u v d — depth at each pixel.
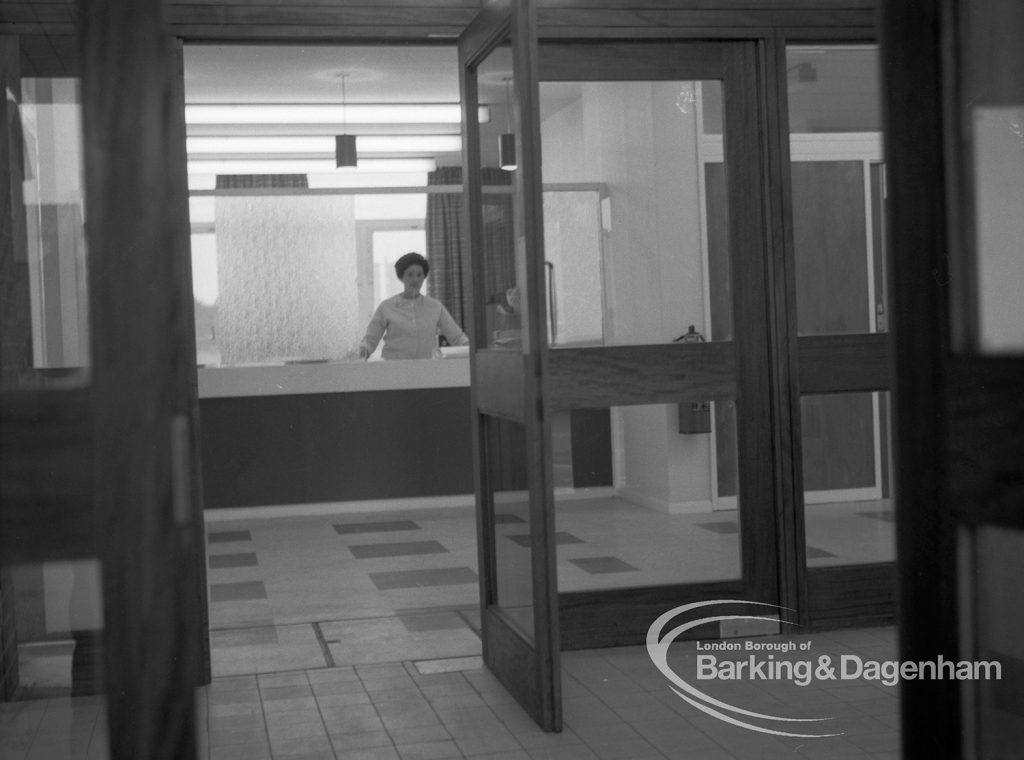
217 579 5.95
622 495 4.36
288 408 8.22
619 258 4.35
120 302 0.94
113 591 0.95
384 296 10.86
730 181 4.42
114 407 0.94
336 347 10.07
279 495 8.20
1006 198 0.88
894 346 0.91
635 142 4.36
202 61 8.19
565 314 4.32
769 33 4.39
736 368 4.42
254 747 3.24
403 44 4.24
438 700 3.66
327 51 8.02
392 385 8.32
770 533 4.45
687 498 4.40
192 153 11.31
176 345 0.95
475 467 4.08
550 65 4.27
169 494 0.95
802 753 3.06
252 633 4.71
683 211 4.40
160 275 0.94
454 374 8.42
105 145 0.93
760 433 4.44
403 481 8.39
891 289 0.91
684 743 3.17
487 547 4.05
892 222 0.91
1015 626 0.89
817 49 4.50
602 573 4.33
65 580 1.03
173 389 0.95
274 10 4.04
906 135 0.90
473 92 4.00
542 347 3.25
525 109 3.24
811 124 4.51
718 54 4.41
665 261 4.39
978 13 0.87
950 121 0.88
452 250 11.16
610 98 4.33
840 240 4.55
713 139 4.42
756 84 4.43
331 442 8.28
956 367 0.88
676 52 4.37
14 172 3.53
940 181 0.89
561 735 3.27
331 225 10.10
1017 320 0.88
